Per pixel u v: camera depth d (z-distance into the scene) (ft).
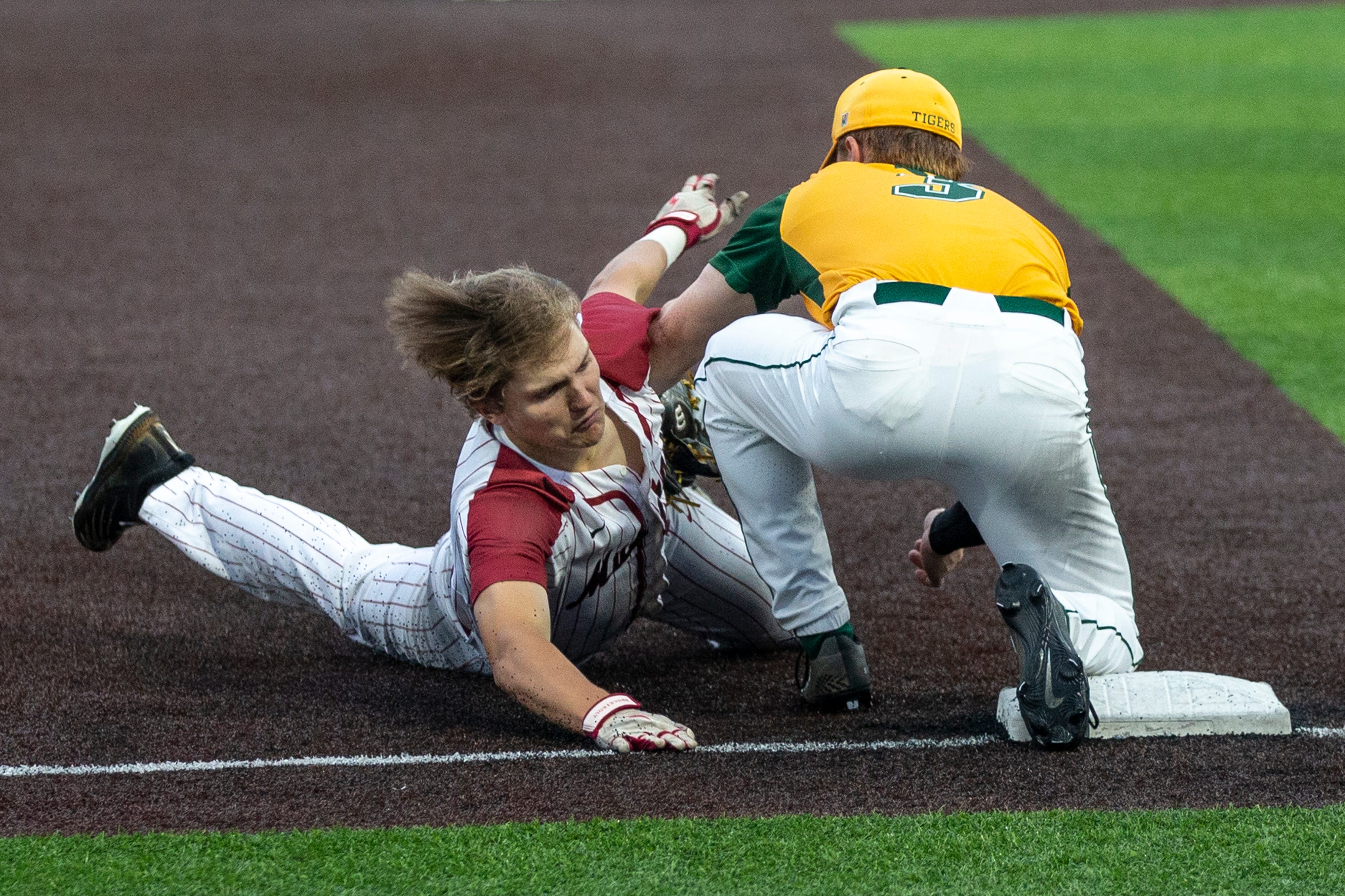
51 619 47.42
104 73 179.01
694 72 182.19
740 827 33.09
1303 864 31.24
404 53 197.06
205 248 103.76
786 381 38.70
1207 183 123.44
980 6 243.40
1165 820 33.24
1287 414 71.56
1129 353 81.76
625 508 38.32
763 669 45.39
